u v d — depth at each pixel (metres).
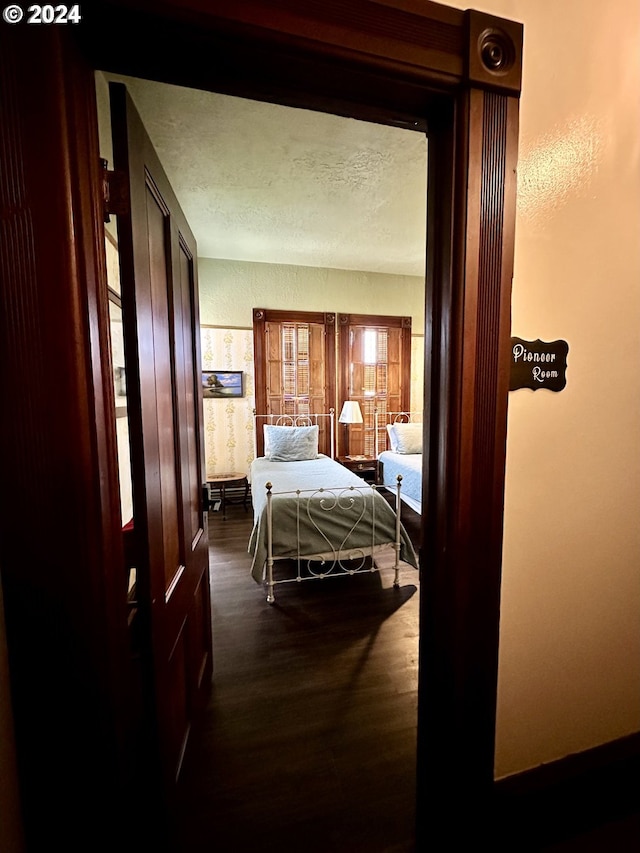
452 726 1.04
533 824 1.16
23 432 0.69
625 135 1.06
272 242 3.85
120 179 0.84
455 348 0.93
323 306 4.72
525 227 0.97
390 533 2.61
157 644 1.00
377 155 2.35
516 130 0.91
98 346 0.75
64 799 0.77
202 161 2.42
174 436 1.23
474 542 0.99
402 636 2.12
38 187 0.65
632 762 1.27
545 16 0.94
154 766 1.00
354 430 4.93
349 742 1.48
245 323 4.53
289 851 1.12
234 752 1.43
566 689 1.19
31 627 0.72
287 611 2.35
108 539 0.78
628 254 1.10
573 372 1.07
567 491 1.11
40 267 0.67
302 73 0.80
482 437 0.96
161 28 0.69
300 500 2.51
